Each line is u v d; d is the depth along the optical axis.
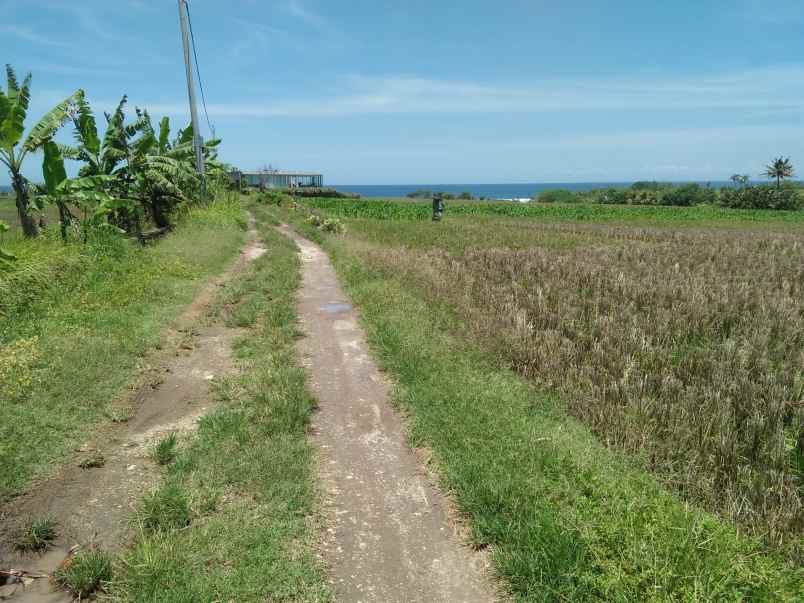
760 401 5.26
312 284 12.27
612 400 5.50
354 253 16.11
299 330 8.37
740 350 6.54
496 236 23.12
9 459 4.20
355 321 9.04
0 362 5.68
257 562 3.23
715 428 4.88
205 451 4.51
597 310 8.86
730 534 3.20
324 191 80.44
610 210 54.19
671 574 2.85
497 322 8.11
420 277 11.80
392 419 5.37
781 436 4.58
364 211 39.97
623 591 2.87
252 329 8.47
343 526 3.68
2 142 12.84
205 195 24.72
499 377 6.17
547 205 63.72
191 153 27.61
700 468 4.31
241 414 5.15
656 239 23.27
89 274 10.05
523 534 3.40
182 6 22.44
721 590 2.79
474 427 4.84
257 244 19.61
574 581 3.07
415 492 4.11
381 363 6.89
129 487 4.07
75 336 6.96
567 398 5.62
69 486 4.05
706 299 9.34
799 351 6.96
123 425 5.10
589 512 3.48
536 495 3.80
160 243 15.94
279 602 2.98
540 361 6.56
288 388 5.78
